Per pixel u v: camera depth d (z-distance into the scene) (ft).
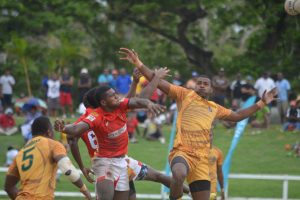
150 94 86.02
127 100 84.89
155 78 86.69
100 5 305.73
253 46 299.38
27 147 78.18
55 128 78.59
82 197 155.63
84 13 294.87
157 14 319.68
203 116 87.35
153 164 193.36
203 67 327.26
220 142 221.05
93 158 87.15
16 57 298.56
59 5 296.30
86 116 86.69
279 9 288.51
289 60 286.25
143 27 334.03
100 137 85.40
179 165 84.48
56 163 78.02
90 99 86.89
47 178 77.05
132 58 86.69
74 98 296.71
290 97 272.31
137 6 300.81
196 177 86.79
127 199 88.43
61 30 302.45
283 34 296.30
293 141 221.25
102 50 325.83
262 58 291.58
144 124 229.45
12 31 281.33
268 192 168.96
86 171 90.79
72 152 89.15
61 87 242.99
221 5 288.71
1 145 208.44
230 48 384.68
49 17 286.25
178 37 329.31
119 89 236.02
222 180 116.67
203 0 290.97
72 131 81.66
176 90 88.43
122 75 238.07
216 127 239.71
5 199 148.46
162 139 218.59
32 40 312.71
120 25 346.74
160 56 336.90
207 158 87.35
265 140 222.89
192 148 86.38
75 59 314.55
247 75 286.87
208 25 373.40
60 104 244.01
